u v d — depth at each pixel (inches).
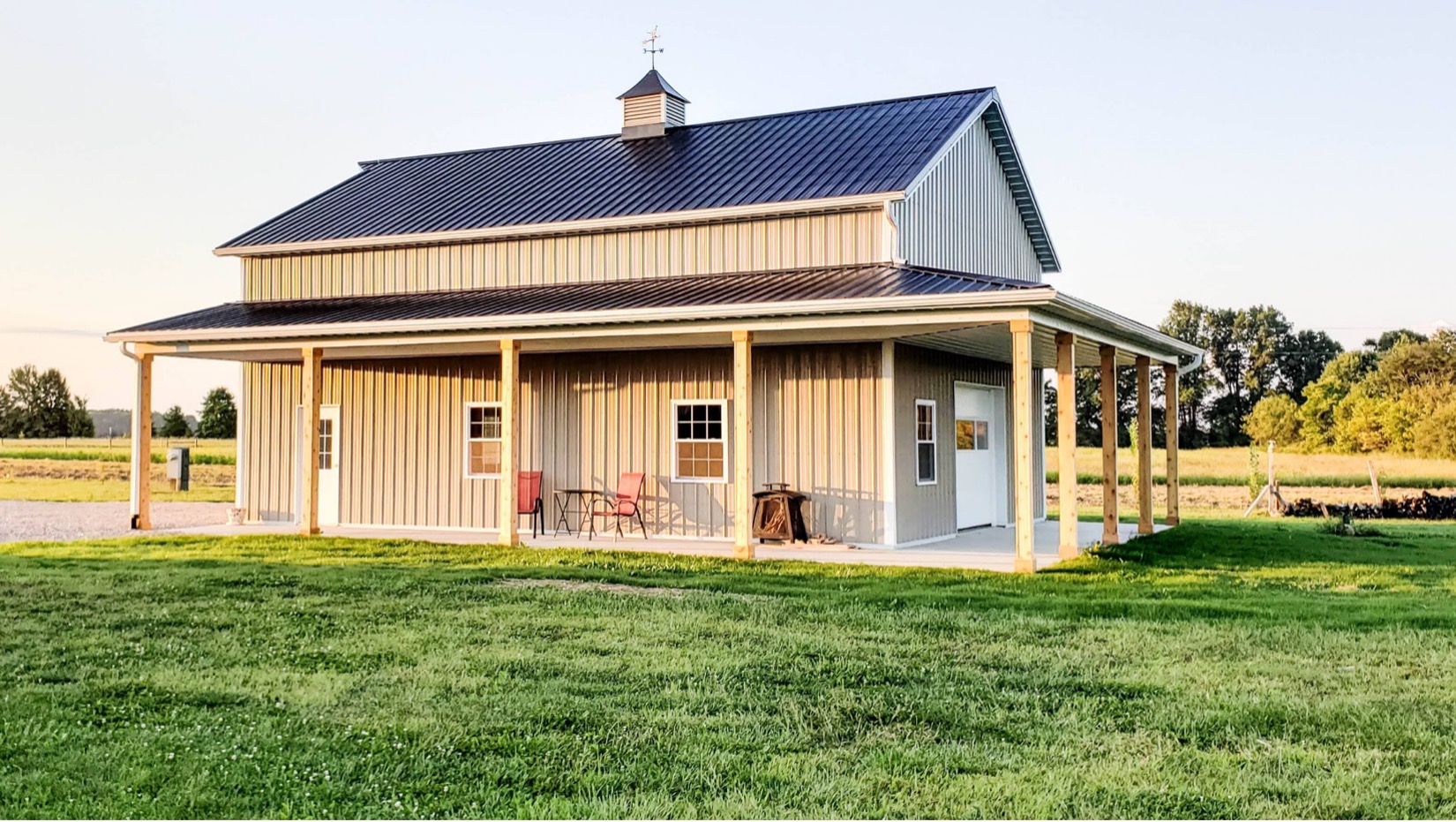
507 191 829.2
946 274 593.0
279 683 305.1
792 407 659.4
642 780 227.9
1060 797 217.5
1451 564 569.3
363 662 330.6
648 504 697.6
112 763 238.1
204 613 414.0
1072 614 412.8
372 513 777.6
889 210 645.9
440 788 224.1
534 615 410.0
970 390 764.0
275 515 806.5
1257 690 297.7
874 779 228.7
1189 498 1238.3
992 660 334.6
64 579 497.7
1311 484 1366.9
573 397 722.8
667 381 696.4
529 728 262.8
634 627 385.4
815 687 301.3
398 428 770.8
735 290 601.9
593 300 634.8
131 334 703.7
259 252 832.3
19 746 249.3
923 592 460.8
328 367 793.6
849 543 641.6
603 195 767.1
